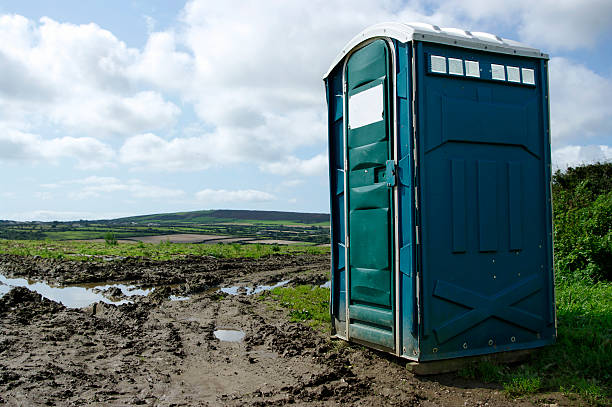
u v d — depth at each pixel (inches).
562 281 422.6
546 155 262.5
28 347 291.7
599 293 370.6
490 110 247.6
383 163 252.5
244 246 1635.1
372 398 207.8
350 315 280.4
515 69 256.2
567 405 189.6
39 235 2755.9
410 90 232.2
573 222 476.7
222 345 313.0
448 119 237.0
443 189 235.5
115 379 236.5
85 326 358.9
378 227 255.6
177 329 358.9
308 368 250.7
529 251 256.4
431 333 230.1
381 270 254.7
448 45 238.2
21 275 764.0
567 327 289.6
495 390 210.8
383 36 250.8
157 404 204.1
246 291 596.1
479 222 243.0
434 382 223.5
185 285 632.4
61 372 242.5
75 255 1132.5
